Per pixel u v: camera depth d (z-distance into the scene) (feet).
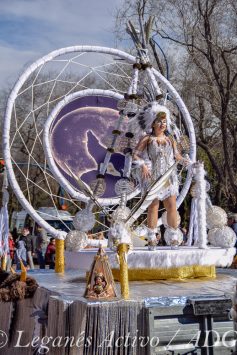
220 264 23.29
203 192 23.65
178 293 18.26
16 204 106.73
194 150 29.14
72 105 29.27
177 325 17.11
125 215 21.75
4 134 27.12
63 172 28.78
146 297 17.12
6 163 26.96
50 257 51.60
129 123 23.34
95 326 16.02
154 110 22.48
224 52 65.41
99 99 29.76
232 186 65.82
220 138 78.28
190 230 26.40
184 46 71.41
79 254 22.61
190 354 17.21
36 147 68.74
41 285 21.08
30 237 53.52
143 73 24.97
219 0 66.64
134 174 23.29
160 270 21.99
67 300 16.92
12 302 20.52
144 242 26.91
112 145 23.79
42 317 19.30
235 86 70.49
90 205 23.34
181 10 68.49
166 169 22.39
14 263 49.70
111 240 19.86
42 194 95.66
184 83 71.77
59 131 28.86
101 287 17.17
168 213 23.41
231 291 18.53
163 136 22.67
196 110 76.64
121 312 16.38
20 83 27.25
